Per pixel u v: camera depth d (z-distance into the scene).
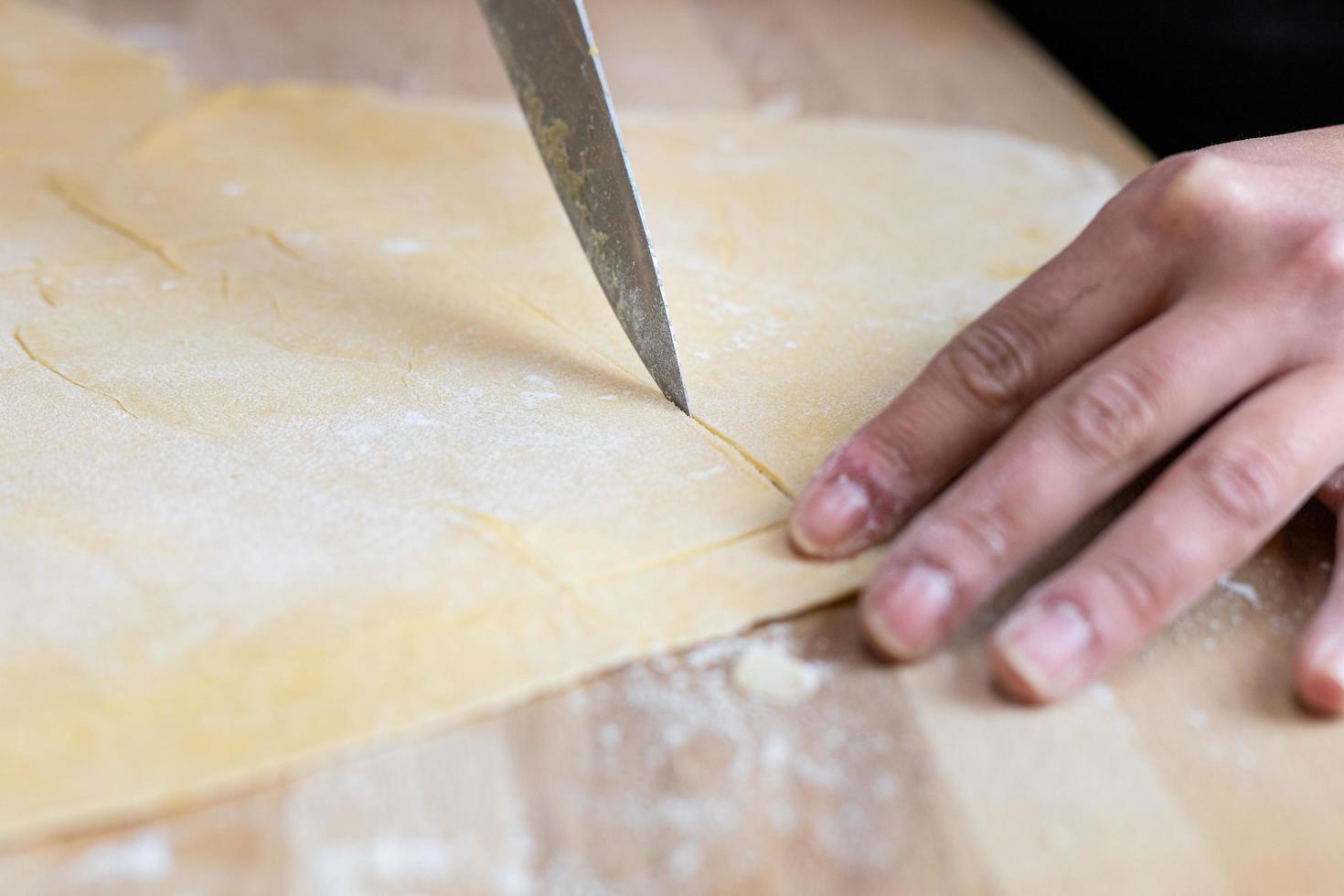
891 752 0.25
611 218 0.32
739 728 0.26
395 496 0.29
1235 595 0.28
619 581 0.28
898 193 0.44
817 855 0.24
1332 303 0.28
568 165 0.33
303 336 0.35
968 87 0.54
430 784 0.25
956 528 0.26
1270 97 0.51
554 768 0.25
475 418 0.32
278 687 0.26
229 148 0.45
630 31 0.59
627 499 0.29
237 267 0.38
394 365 0.33
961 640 0.27
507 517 0.29
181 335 0.34
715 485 0.30
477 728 0.25
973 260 0.40
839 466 0.28
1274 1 0.55
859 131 0.49
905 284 0.38
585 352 0.34
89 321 0.35
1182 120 0.53
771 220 0.42
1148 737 0.26
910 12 0.63
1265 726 0.26
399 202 0.42
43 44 0.54
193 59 0.53
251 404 0.32
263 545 0.28
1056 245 0.41
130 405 0.32
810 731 0.26
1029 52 0.58
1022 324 0.28
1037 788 0.25
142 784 0.24
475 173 0.44
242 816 0.24
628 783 0.25
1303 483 0.27
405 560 0.28
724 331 0.35
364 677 0.26
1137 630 0.26
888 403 0.33
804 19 0.62
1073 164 0.47
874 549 0.28
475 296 0.37
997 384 0.28
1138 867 0.24
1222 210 0.28
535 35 0.32
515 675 0.26
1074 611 0.26
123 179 0.42
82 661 0.26
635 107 0.51
